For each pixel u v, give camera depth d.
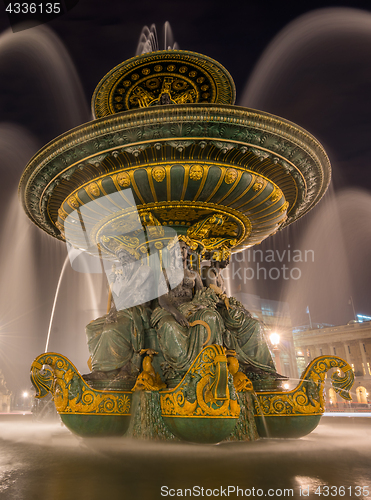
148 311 5.14
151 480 2.21
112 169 4.80
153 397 4.29
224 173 4.68
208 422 3.63
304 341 67.12
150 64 6.66
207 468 2.54
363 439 4.34
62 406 4.16
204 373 3.74
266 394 4.67
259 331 5.31
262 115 4.34
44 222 6.34
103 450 3.34
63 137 4.56
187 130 4.33
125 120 4.29
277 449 3.41
